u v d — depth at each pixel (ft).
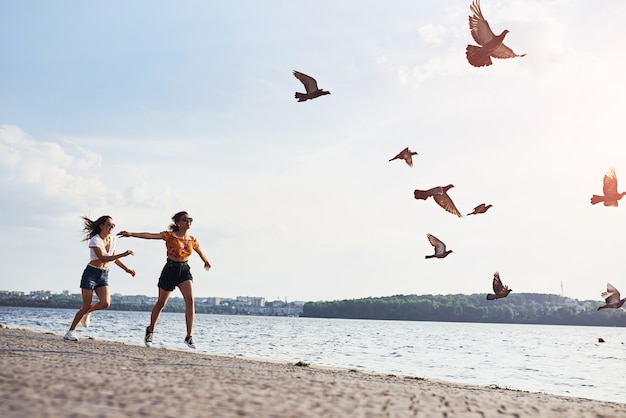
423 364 103.04
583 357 150.30
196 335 178.19
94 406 16.97
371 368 86.02
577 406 28.45
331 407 20.22
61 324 222.07
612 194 31.24
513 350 180.04
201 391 21.56
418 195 32.42
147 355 38.45
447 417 20.30
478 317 619.67
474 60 28.07
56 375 23.12
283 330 301.84
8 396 17.46
